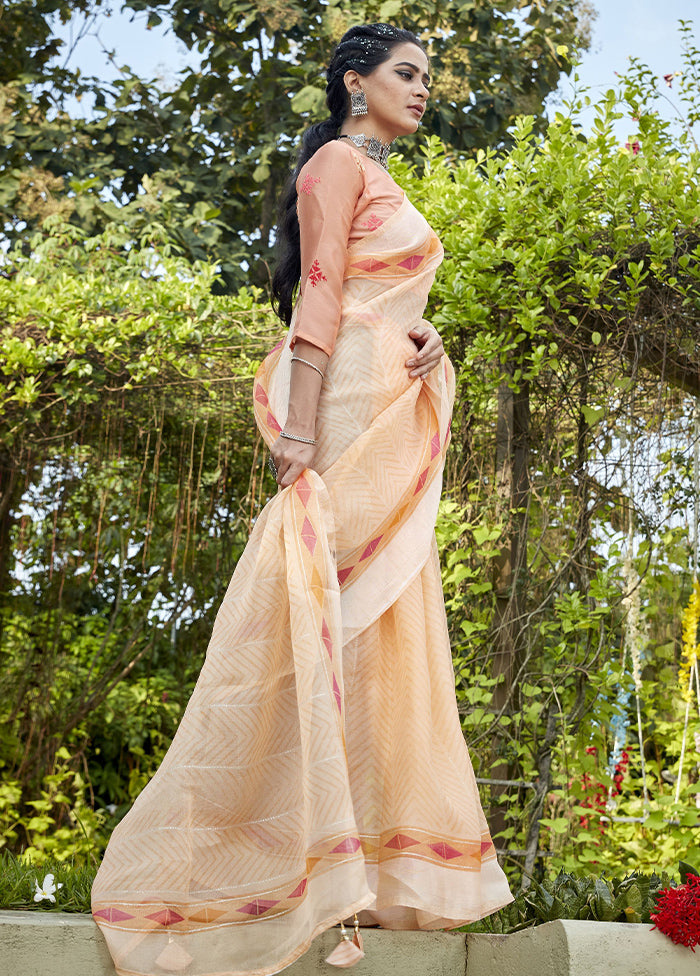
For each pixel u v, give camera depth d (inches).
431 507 84.3
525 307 130.4
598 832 134.3
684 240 132.1
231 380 180.9
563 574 138.9
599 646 135.7
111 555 228.4
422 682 80.2
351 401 81.8
